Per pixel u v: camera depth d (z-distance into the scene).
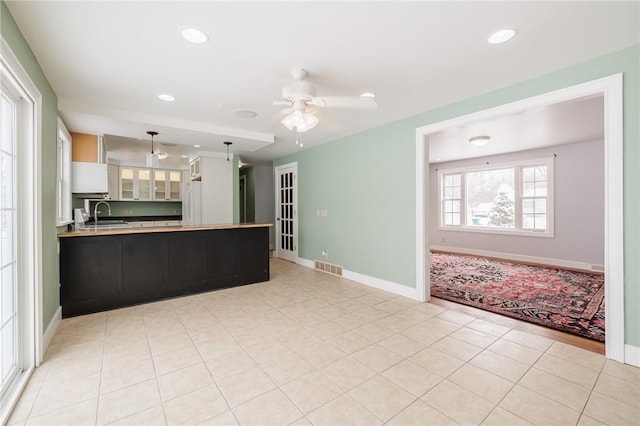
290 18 1.74
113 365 2.12
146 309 3.27
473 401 1.74
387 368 2.09
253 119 3.71
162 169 7.02
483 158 6.54
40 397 1.77
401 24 1.81
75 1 1.56
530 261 5.91
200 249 3.90
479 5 1.63
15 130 1.95
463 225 6.98
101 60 2.22
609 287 2.18
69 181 3.64
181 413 1.64
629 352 2.11
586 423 1.56
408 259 3.70
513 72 2.46
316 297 3.71
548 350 2.35
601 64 2.20
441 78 2.57
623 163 2.11
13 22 1.71
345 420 1.59
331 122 3.88
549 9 1.67
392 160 3.88
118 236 3.31
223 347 2.40
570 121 3.94
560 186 5.50
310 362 2.17
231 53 2.14
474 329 2.75
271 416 1.62
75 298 3.06
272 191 7.33
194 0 1.57
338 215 4.84
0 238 1.79
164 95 2.92
